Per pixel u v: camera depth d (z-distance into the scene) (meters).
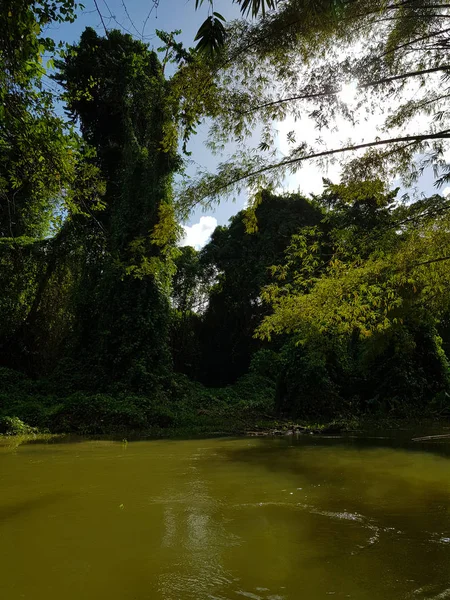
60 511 4.57
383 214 6.93
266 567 3.15
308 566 3.15
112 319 17.80
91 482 5.95
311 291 6.76
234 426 13.34
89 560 3.28
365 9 4.72
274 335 22.92
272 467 6.97
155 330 17.88
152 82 18.94
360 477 6.14
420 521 4.16
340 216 7.75
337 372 16.69
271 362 21.02
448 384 16.75
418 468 6.73
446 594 2.69
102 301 18.33
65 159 6.20
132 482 5.95
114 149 20.94
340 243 6.98
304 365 15.88
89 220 20.30
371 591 2.75
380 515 4.37
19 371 19.27
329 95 5.48
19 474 6.52
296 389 16.02
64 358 18.14
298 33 4.97
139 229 18.67
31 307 20.20
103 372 17.05
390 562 3.20
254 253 24.33
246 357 24.72
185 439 10.88
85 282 19.45
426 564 3.15
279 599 2.67
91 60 19.19
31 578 2.97
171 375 18.05
